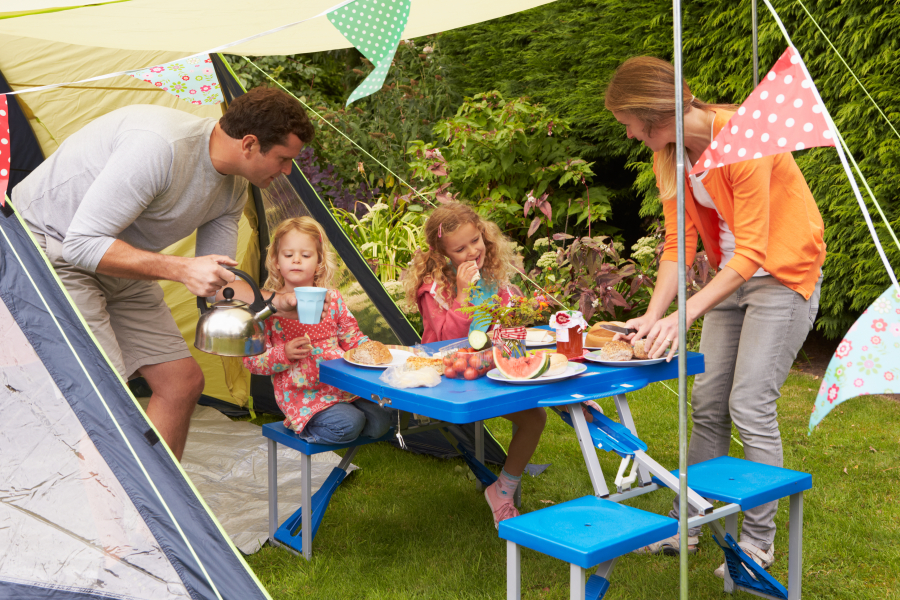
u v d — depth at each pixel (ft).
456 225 9.91
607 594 7.68
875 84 15.16
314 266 9.22
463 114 21.06
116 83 11.64
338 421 8.49
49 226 7.68
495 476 10.17
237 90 11.66
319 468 11.64
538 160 20.56
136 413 5.89
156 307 9.02
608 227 21.63
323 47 10.96
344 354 8.38
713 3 18.35
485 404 6.38
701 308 7.33
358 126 21.22
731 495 6.41
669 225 8.73
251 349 7.13
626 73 7.50
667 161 8.13
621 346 7.54
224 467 11.66
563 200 20.81
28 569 5.66
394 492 10.72
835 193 15.97
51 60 11.08
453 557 8.64
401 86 23.09
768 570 8.07
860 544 8.61
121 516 5.60
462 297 10.03
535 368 6.87
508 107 20.01
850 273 16.11
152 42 9.57
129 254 7.08
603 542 5.39
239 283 9.14
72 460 5.75
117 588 5.51
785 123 4.70
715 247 8.39
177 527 5.51
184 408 9.13
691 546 8.57
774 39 16.66
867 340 4.67
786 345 7.70
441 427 9.84
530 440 9.14
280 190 12.28
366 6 5.04
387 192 20.81
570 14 21.77
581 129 21.48
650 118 7.39
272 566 8.57
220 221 8.89
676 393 15.23
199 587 5.35
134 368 8.77
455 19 10.18
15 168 10.42
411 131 21.66
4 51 10.77
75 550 5.62
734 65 17.79
